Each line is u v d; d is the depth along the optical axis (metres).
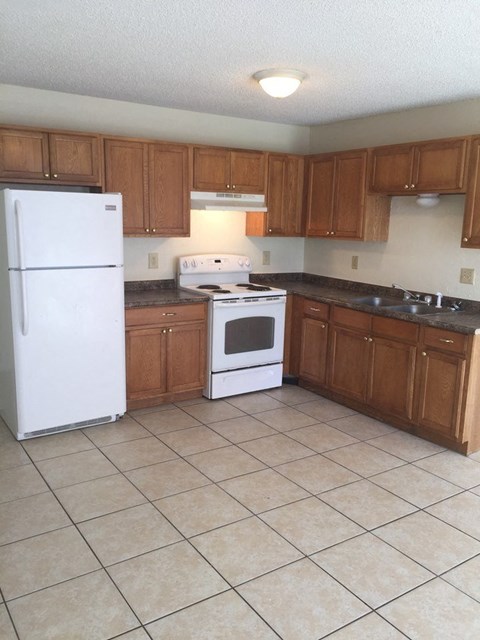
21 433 3.40
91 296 3.47
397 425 3.79
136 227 4.02
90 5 2.22
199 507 2.68
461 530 2.54
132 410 4.01
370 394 3.91
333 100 3.86
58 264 3.31
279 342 4.54
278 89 3.22
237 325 4.27
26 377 3.32
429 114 3.99
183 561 2.26
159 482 2.92
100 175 3.79
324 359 4.32
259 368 4.47
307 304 4.45
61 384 3.47
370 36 2.51
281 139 4.95
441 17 2.24
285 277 5.25
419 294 4.15
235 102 4.04
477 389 3.28
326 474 3.06
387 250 4.40
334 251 4.92
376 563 2.28
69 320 3.41
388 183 4.00
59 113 3.86
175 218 4.18
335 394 4.32
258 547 2.37
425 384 3.48
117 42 2.69
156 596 2.05
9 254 3.17
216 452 3.32
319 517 2.62
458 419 3.29
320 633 1.88
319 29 2.44
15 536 2.40
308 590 2.10
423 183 3.73
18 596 2.03
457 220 3.83
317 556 2.32
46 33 2.57
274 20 2.34
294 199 4.81
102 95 3.90
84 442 3.42
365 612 1.99
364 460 3.26
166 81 3.46
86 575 2.16
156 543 2.38
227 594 2.07
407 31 2.42
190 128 4.43
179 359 4.11
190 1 2.16
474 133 3.70
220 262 4.70
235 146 4.69
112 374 3.67
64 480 2.92
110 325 3.59
